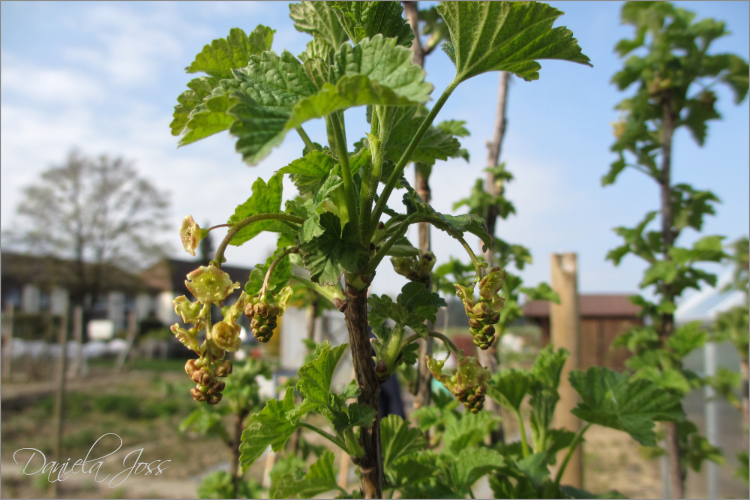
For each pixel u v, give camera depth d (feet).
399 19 0.46
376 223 0.43
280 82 0.39
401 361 0.46
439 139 0.53
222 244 0.39
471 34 0.43
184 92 0.51
